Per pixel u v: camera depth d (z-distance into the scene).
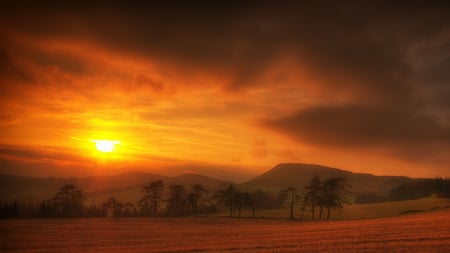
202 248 34.88
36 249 40.56
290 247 32.56
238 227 66.75
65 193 115.31
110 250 37.25
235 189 107.00
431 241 30.56
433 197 128.38
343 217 99.31
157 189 120.62
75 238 51.28
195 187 115.69
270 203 130.62
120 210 116.69
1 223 82.94
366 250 28.20
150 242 43.62
